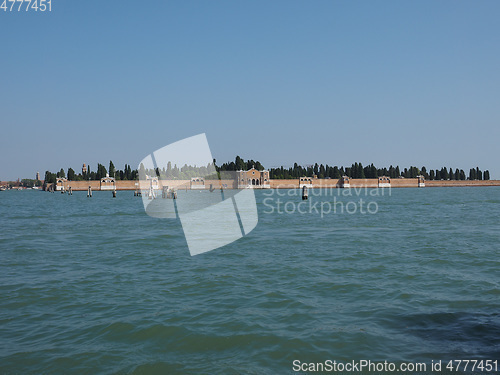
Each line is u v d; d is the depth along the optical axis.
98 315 10.88
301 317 10.59
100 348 8.76
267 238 25.75
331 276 15.15
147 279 14.94
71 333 9.61
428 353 8.27
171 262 18.20
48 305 11.81
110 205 74.00
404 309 11.15
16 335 9.51
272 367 7.83
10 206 75.12
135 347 8.82
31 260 18.91
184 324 10.13
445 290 13.03
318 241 24.52
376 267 16.67
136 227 34.06
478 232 28.91
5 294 12.94
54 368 7.84
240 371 7.68
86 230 32.12
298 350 8.57
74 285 14.09
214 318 10.56
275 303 11.88
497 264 17.05
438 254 19.59
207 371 7.70
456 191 156.88
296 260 18.39
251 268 16.72
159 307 11.55
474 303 11.62
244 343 8.96
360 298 12.27
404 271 15.87
